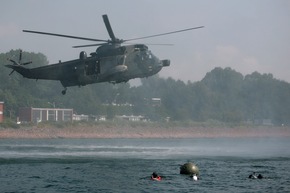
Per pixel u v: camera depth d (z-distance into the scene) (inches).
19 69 3555.6
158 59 3649.1
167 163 3462.1
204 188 2364.7
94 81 3555.6
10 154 4200.3
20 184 2447.1
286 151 5315.0
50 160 3607.3
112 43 3575.3
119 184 2464.3
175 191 2277.3
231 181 2596.0
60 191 2260.1
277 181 2615.7
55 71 3555.6
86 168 3105.3
